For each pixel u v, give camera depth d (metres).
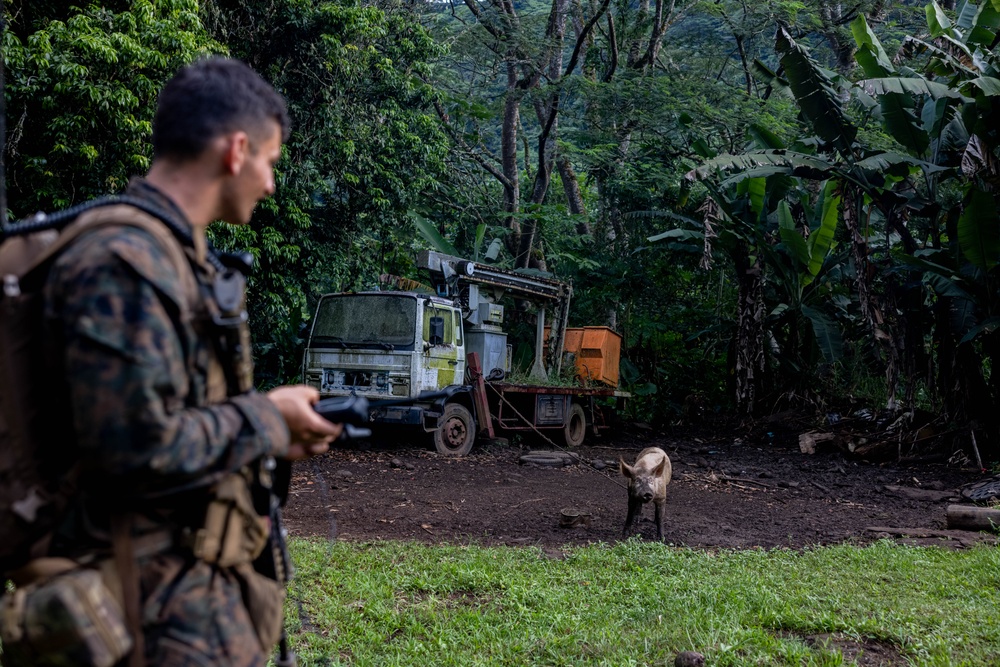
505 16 24.16
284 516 8.48
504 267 20.02
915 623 5.06
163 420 1.44
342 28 14.91
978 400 14.74
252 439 1.57
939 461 14.68
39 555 1.52
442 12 26.58
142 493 1.50
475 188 24.45
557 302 17.64
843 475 13.84
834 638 4.89
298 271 16.06
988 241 13.32
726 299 22.95
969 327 14.60
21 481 1.52
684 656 4.28
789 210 16.42
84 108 10.87
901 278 16.28
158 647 1.52
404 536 7.83
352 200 16.50
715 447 17.22
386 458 12.87
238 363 1.66
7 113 10.75
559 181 29.95
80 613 1.37
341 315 14.09
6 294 1.51
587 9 30.12
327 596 5.43
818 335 16.98
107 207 1.59
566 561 6.80
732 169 17.50
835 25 25.00
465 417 14.36
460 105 23.59
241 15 14.66
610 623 5.05
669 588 5.93
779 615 5.16
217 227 13.55
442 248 17.98
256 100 1.74
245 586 1.71
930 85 12.63
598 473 12.98
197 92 1.68
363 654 4.41
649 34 27.41
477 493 10.43
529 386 15.57
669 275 22.91
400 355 13.46
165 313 1.51
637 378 20.88
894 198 14.73
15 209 11.38
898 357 15.68
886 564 7.00
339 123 15.30
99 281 1.45
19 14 11.00
